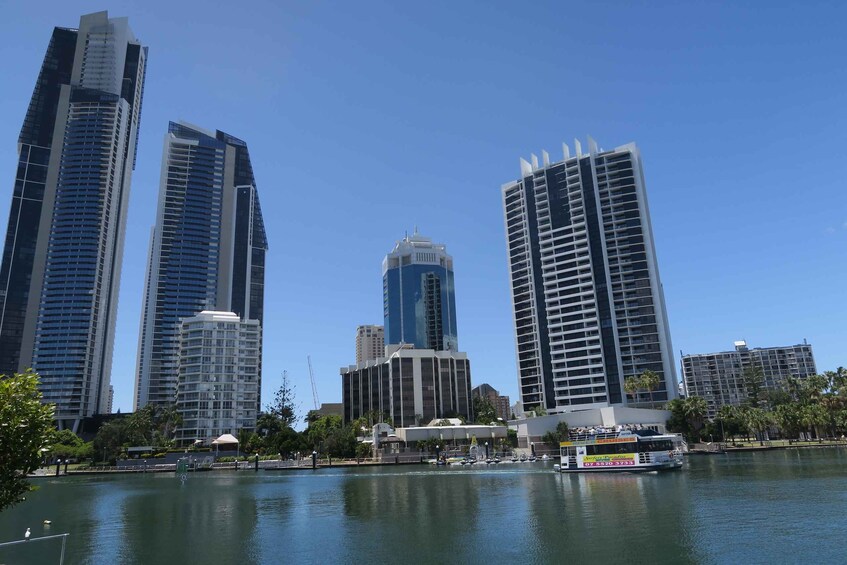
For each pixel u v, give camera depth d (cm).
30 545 3903
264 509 7806
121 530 6325
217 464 17575
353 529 6053
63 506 8594
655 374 19588
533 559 4534
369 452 18600
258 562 4750
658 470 10731
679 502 6925
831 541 4719
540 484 9700
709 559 4347
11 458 2683
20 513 7881
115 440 19725
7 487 2675
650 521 5819
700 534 5138
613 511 6500
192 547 5366
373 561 4678
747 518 5775
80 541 5725
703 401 17888
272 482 12131
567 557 4547
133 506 8462
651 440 11150
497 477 11450
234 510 7775
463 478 11512
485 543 5134
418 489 9656
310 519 6812
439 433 19150
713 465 11931
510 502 7581
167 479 14062
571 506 7012
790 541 4772
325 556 4891
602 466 11306
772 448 17538
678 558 4403
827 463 11669
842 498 6806
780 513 5978
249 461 17812
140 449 19450
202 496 9650
